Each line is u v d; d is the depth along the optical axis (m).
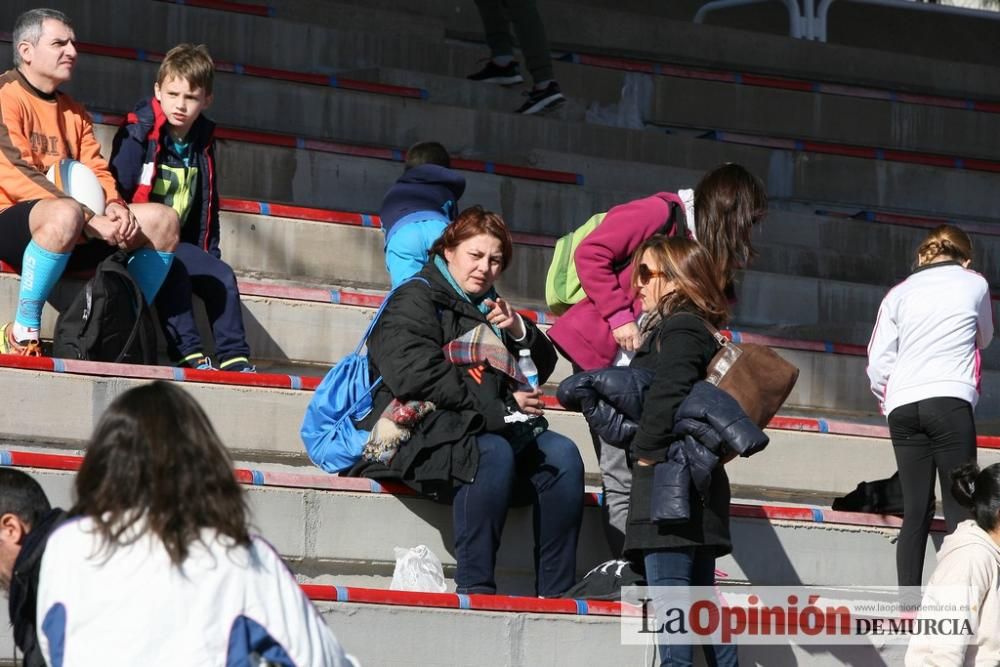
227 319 20.19
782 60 39.16
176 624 9.50
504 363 16.97
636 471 15.98
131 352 18.83
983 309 19.22
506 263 17.50
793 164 33.69
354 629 15.48
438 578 16.80
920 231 31.55
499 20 33.41
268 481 16.73
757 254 17.75
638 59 37.97
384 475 16.98
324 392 17.48
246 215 23.38
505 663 16.08
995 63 47.09
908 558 18.95
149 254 19.62
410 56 34.19
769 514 19.19
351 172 27.17
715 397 15.37
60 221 18.62
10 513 11.73
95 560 9.58
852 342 25.61
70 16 31.00
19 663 13.50
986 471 16.81
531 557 17.84
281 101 29.56
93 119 25.39
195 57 20.95
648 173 31.61
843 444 21.86
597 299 18.05
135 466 9.70
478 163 27.89
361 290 24.11
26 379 17.61
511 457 16.61
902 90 39.75
